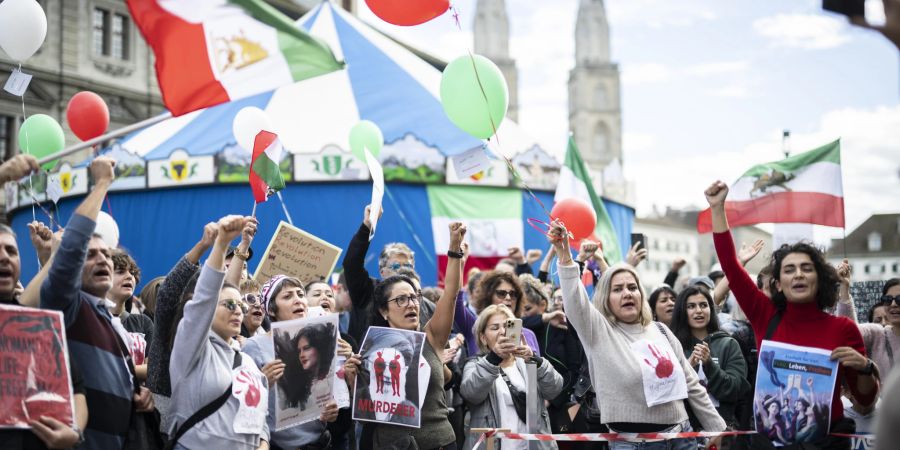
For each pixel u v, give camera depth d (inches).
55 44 1191.6
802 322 208.5
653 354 227.0
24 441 152.7
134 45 1285.7
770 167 343.0
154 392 193.5
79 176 611.5
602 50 4429.1
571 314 226.7
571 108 4448.8
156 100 1306.6
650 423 224.5
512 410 255.9
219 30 211.2
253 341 227.1
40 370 153.4
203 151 571.2
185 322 183.9
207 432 187.9
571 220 347.9
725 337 276.5
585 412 266.8
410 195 568.4
